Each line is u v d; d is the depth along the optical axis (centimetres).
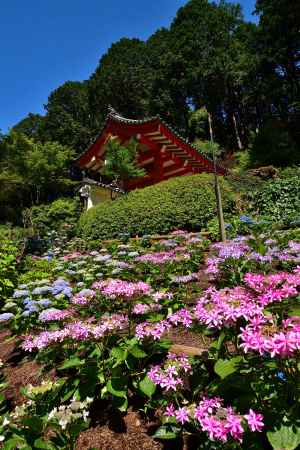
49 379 243
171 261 461
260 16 2602
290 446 121
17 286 471
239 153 2620
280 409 133
